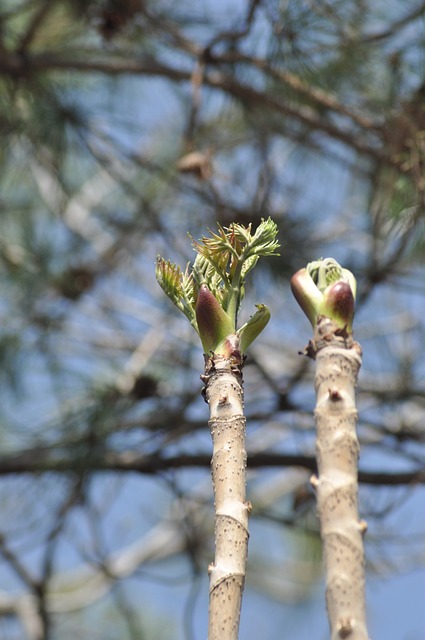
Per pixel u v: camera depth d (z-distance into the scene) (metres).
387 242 7.46
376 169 7.53
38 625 10.46
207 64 7.63
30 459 8.17
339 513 1.87
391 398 8.63
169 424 8.31
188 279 2.24
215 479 1.93
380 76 7.16
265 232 2.21
